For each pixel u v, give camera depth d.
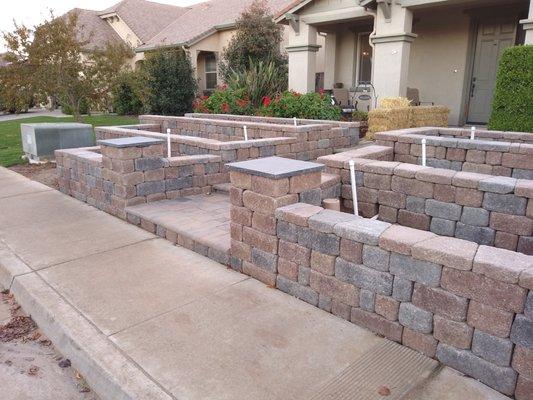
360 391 2.31
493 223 3.82
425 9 10.71
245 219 3.58
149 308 3.16
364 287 2.83
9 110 24.75
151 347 2.71
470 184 3.88
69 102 12.82
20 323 3.26
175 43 18.25
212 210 5.13
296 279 3.27
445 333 2.48
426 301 2.54
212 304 3.21
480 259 2.29
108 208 5.54
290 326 2.91
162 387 2.36
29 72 10.98
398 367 2.50
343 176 4.76
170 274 3.72
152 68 16.88
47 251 4.25
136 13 22.80
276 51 15.80
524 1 9.77
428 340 2.56
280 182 3.30
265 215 3.39
